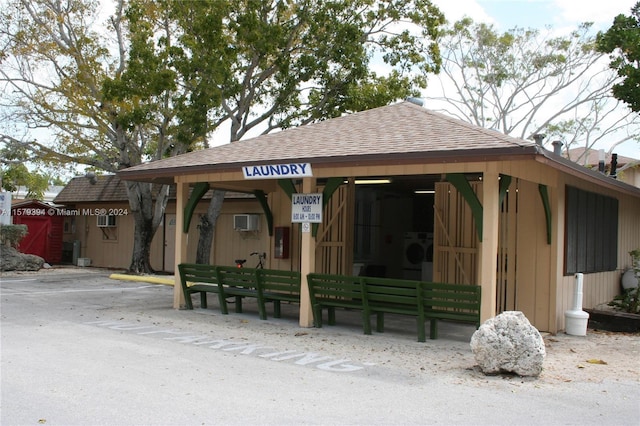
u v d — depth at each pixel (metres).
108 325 9.98
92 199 23.78
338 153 9.16
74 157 19.36
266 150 10.82
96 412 5.30
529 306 10.55
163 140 18.97
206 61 17.36
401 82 20.28
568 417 5.49
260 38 18.05
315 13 19.00
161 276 19.44
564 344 9.37
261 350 8.25
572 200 11.12
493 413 5.55
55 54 18.75
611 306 12.84
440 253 11.65
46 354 7.59
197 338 9.02
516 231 10.73
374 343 8.95
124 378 6.50
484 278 8.48
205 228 18.45
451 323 11.17
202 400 5.76
